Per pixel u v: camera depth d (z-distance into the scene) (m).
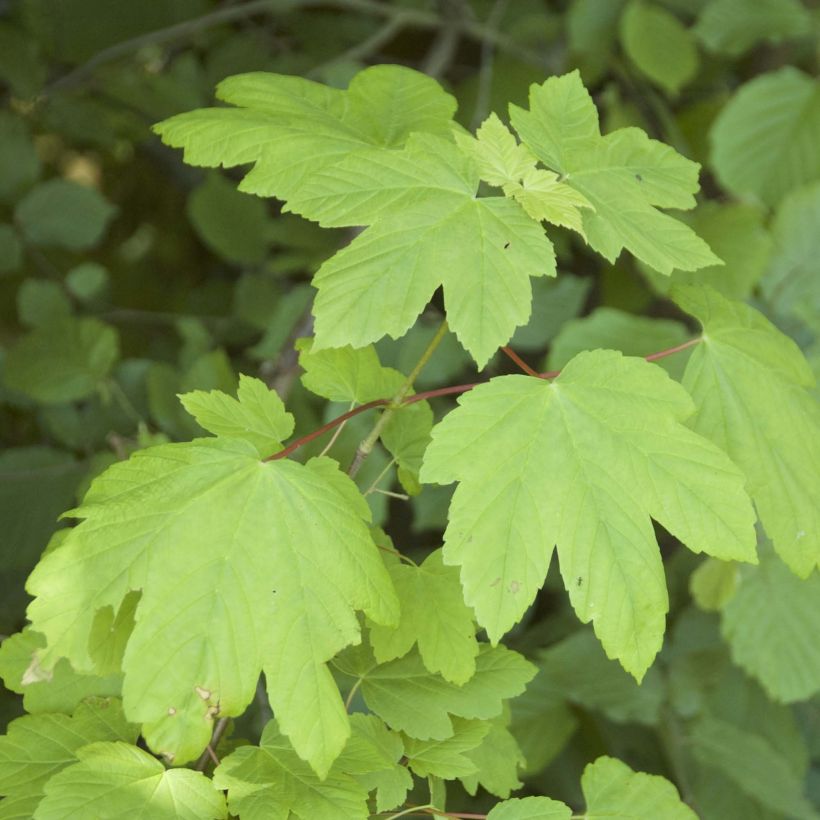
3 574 1.26
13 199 1.52
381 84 0.99
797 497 0.95
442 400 1.33
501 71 1.62
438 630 0.93
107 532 0.88
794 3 1.46
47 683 0.94
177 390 1.27
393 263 0.88
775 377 0.96
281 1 1.60
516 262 0.88
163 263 2.12
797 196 1.34
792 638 1.22
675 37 1.47
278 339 1.28
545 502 0.89
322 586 0.88
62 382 1.31
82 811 0.88
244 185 0.93
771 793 1.23
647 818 0.95
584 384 0.90
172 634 0.87
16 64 1.56
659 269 0.90
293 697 0.87
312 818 0.88
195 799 0.89
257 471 0.89
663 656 1.28
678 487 0.90
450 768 0.93
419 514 1.31
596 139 0.93
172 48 1.73
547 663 1.27
